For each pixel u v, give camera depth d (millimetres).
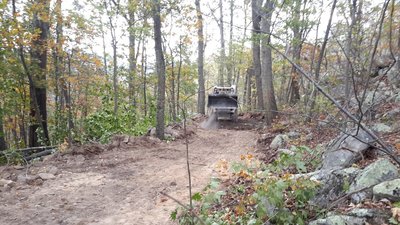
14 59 11992
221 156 9727
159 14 12062
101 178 7848
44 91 13914
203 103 22562
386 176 4148
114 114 14906
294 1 9242
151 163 9180
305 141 8312
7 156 10297
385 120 6918
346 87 5152
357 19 5418
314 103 8148
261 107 18203
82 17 13523
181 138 12906
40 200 6383
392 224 3396
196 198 3768
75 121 14609
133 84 20516
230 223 4402
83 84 15305
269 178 4227
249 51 25094
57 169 8516
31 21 12352
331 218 3699
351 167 4973
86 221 5473
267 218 4215
